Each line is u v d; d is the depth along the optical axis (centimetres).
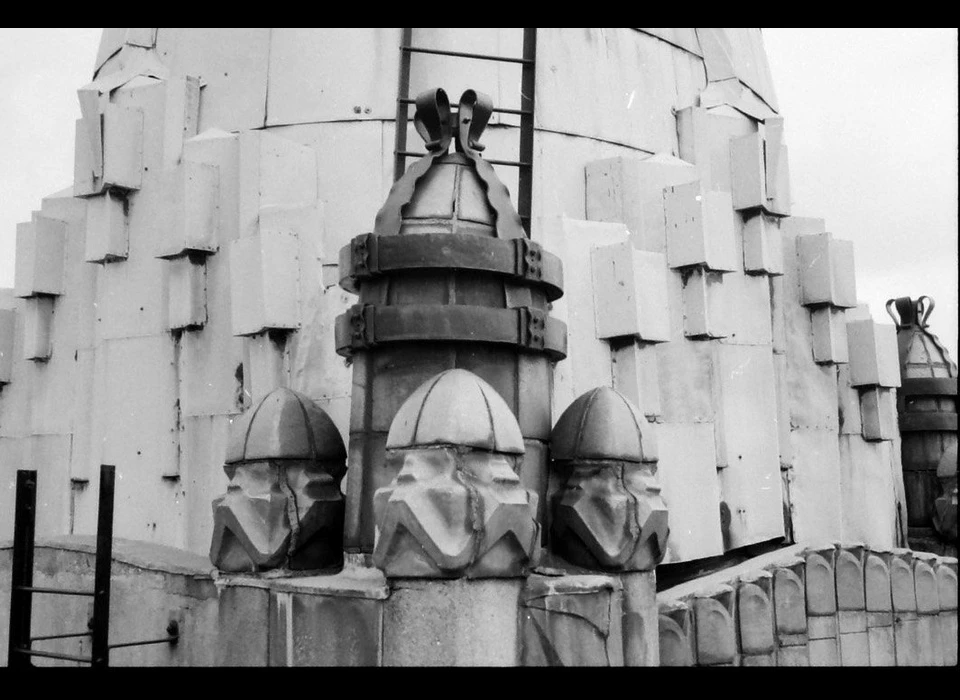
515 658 651
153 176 1060
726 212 1080
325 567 748
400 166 949
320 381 919
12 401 1226
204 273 1016
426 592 636
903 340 1546
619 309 959
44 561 930
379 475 722
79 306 1152
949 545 1432
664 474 1004
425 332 702
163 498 1014
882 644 1073
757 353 1139
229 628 741
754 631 922
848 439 1317
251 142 992
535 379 748
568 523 727
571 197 1056
